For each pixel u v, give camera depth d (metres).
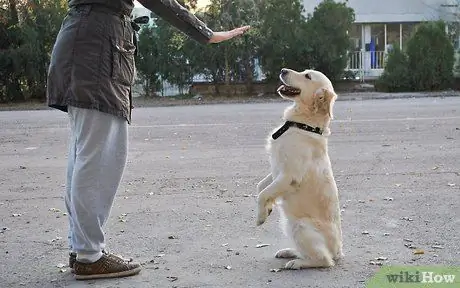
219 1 24.92
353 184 7.87
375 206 6.66
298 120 4.82
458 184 7.70
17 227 6.11
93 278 4.51
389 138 12.19
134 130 14.62
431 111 17.33
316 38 24.88
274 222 6.07
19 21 25.31
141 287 4.32
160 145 11.99
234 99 24.06
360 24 33.19
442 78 25.61
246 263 4.82
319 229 4.69
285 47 24.86
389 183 7.89
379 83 26.22
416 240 5.36
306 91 4.83
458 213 6.26
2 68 24.64
